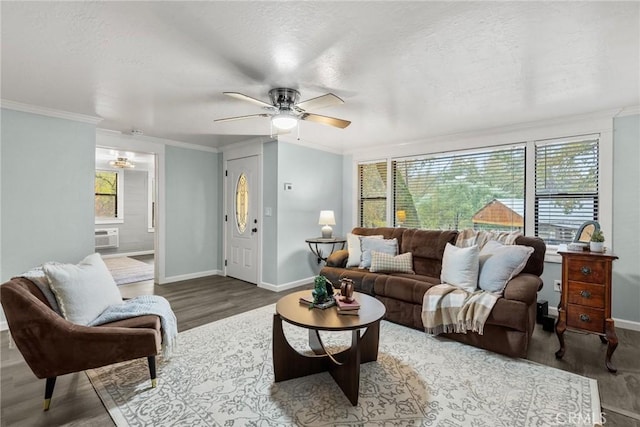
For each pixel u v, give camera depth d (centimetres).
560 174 347
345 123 271
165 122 366
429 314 274
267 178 459
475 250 296
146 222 800
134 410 181
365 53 197
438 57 202
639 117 301
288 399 192
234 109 313
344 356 222
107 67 219
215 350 256
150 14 158
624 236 309
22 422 170
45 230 321
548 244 354
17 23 166
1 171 298
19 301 170
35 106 305
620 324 310
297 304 230
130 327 199
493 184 395
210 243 544
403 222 476
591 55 200
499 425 169
